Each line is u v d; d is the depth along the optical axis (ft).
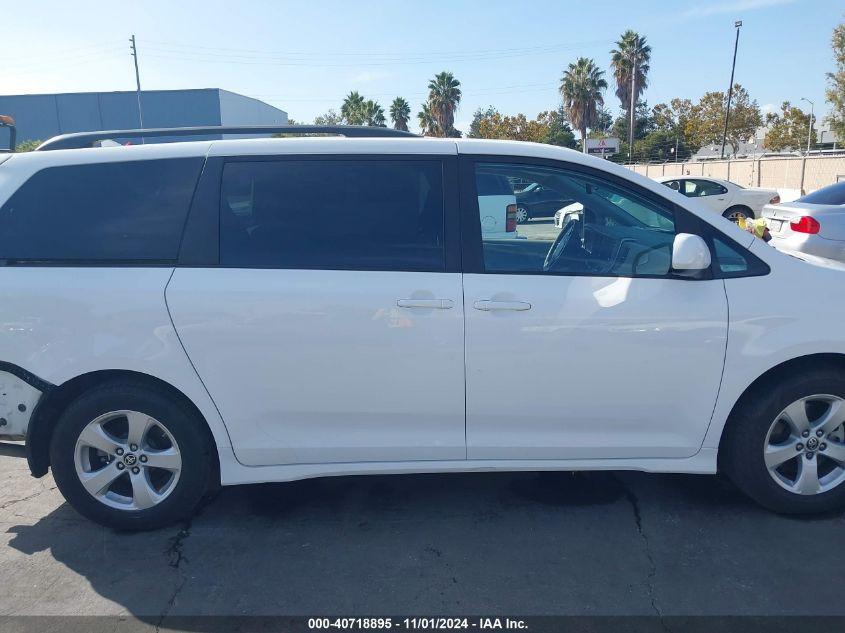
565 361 10.96
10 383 11.03
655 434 11.40
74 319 10.85
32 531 11.80
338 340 10.88
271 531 11.66
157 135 12.73
